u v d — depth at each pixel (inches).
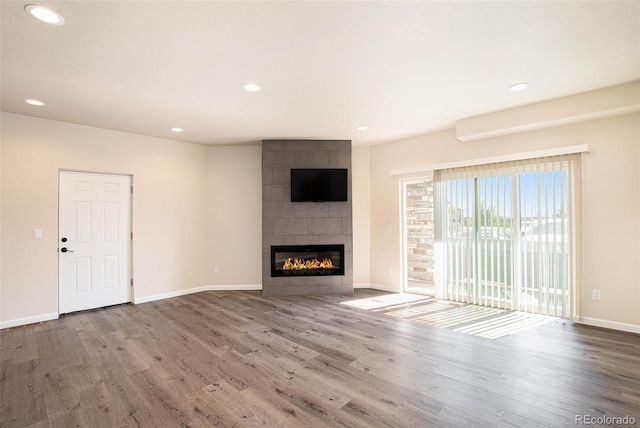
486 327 135.8
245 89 119.4
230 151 215.5
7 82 111.3
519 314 151.9
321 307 168.9
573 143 137.7
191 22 78.0
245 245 215.3
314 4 71.5
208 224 213.5
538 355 107.8
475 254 170.7
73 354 111.0
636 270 125.0
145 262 184.4
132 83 113.3
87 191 166.7
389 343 119.6
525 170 152.3
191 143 206.1
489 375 94.7
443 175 182.2
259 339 124.1
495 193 162.6
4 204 140.3
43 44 87.4
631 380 90.9
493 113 149.4
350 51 92.8
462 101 134.7
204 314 157.4
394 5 72.4
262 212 195.5
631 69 106.9
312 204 197.5
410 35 85.0
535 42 89.3
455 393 85.3
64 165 156.9
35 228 147.8
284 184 196.1
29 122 147.4
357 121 161.0
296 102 133.6
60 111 141.6
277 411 77.7
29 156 147.1
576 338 121.7
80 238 163.8
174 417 75.7
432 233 220.8
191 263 205.0
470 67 104.0
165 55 94.1
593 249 134.1
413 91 123.2
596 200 133.0
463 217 174.6
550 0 71.4
